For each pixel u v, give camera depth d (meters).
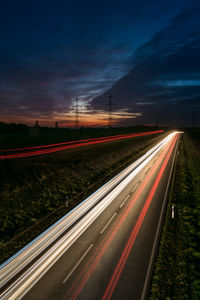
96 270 11.60
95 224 17.12
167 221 17.16
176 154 49.28
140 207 20.19
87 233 15.73
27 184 24.61
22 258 13.23
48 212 20.52
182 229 15.91
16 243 15.17
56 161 34.28
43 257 13.13
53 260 12.73
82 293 10.00
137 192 24.47
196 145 66.69
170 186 26.27
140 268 11.64
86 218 18.36
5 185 22.67
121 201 21.92
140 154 51.47
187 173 32.12
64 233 16.03
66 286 10.50
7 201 20.73
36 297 9.89
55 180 28.02
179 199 22.06
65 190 26.22
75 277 11.11
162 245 13.75
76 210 20.38
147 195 23.39
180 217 18.00
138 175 32.00
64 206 21.75
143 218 17.84
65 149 48.78
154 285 10.37
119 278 10.92
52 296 9.91
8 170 25.38
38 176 27.16
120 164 41.00
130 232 15.62
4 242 15.46
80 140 72.00
